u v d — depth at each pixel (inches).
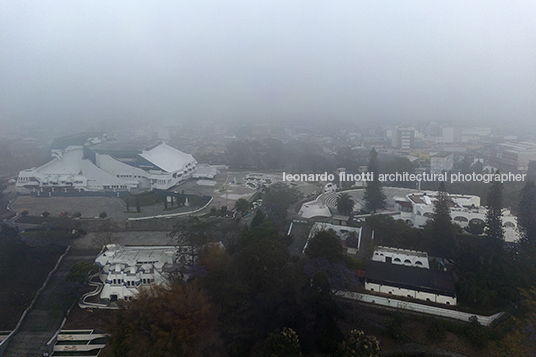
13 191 4488.2
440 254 2484.0
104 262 2375.7
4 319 2076.8
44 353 1866.4
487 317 1866.4
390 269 2234.3
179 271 2075.5
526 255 2372.0
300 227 3073.3
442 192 2600.9
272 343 1475.1
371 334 1769.2
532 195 2667.3
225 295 1696.6
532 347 1724.9
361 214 3526.1
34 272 2468.0
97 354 1844.2
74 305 2183.8
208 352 1531.7
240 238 2506.2
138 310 1601.9
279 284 1772.9
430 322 1809.8
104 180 4318.4
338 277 1974.7
